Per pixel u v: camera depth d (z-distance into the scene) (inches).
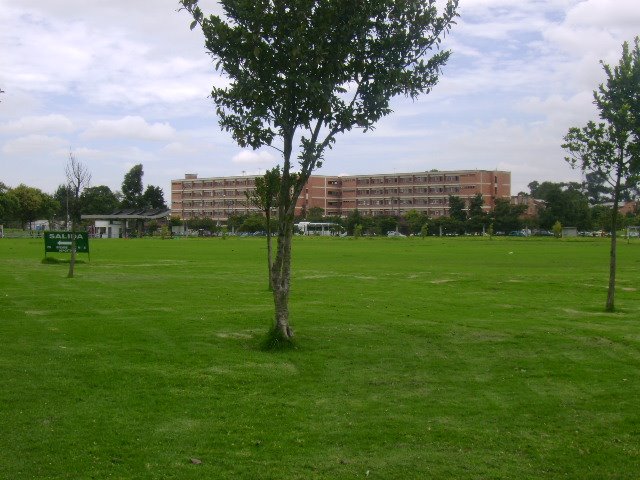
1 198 5162.4
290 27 526.0
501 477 295.9
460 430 355.9
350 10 530.9
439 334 633.6
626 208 6087.6
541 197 7293.3
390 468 304.2
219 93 556.4
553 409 394.6
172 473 293.3
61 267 1547.7
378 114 550.9
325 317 738.8
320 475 295.0
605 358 534.6
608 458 319.3
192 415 373.4
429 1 553.0
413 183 7303.2
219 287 1086.4
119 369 469.1
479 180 6791.3
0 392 404.2
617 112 754.2
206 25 543.2
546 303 899.4
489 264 1791.3
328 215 7554.1
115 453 314.2
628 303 904.3
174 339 589.9
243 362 503.5
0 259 1851.6
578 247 3056.1
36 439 328.2
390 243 3690.9
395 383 451.2
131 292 991.0
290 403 401.4
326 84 525.0
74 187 1316.4
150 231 6186.0
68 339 579.5
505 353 551.2
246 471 297.4
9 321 680.4
